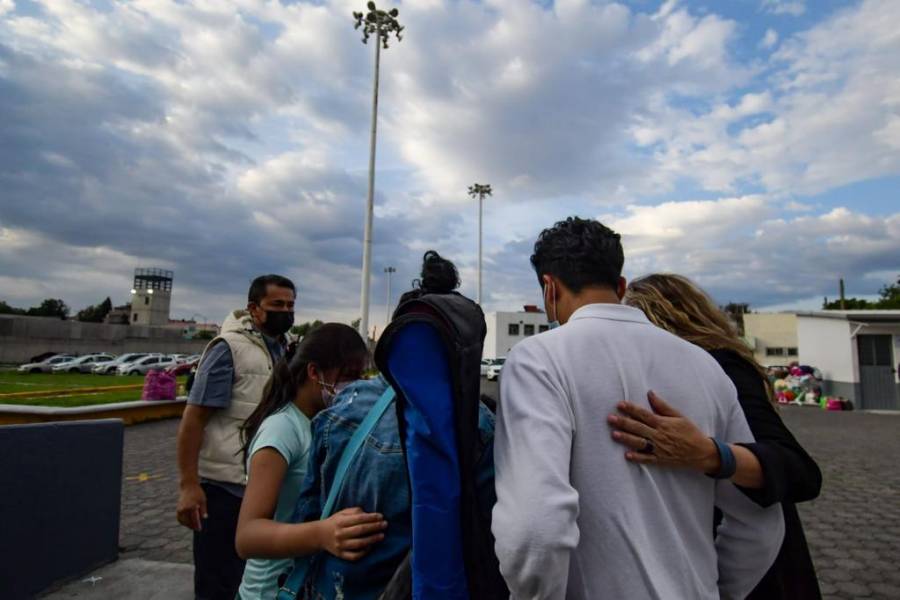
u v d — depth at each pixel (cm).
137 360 3434
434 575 113
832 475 751
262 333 278
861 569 409
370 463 137
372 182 2178
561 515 103
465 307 134
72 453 352
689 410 127
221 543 250
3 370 3456
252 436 186
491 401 164
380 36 2216
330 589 134
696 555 122
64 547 344
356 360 187
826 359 2011
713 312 177
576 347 127
